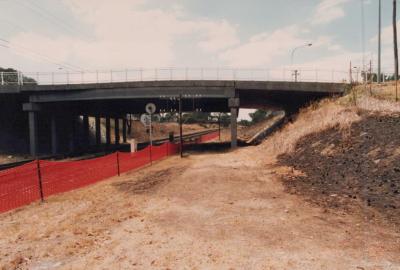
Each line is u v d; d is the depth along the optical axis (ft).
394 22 105.40
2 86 126.41
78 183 46.32
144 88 119.55
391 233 22.30
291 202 32.07
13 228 25.20
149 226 25.07
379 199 30.19
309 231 23.16
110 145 198.90
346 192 34.32
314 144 63.31
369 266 17.22
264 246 20.42
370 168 39.78
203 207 30.68
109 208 31.09
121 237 22.67
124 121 240.94
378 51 109.70
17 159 117.08
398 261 17.79
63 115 156.66
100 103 152.76
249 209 29.63
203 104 165.58
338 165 45.85
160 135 330.34
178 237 22.41
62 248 20.70
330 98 102.53
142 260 18.65
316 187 38.27
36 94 128.98
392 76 109.19
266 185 41.32
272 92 118.21
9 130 147.74
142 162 72.64
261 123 269.85
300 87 109.50
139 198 35.27
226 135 293.43
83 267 17.87
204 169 57.82
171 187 41.32
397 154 39.88
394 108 61.87
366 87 87.86
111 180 49.37
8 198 36.32
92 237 22.75
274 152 76.28
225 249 20.03
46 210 30.96
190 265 17.80
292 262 17.90
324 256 18.66
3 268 17.95
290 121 111.34
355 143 51.57
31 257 19.42
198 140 201.16
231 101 114.52
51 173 55.21
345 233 22.58
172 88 118.11
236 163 66.08
